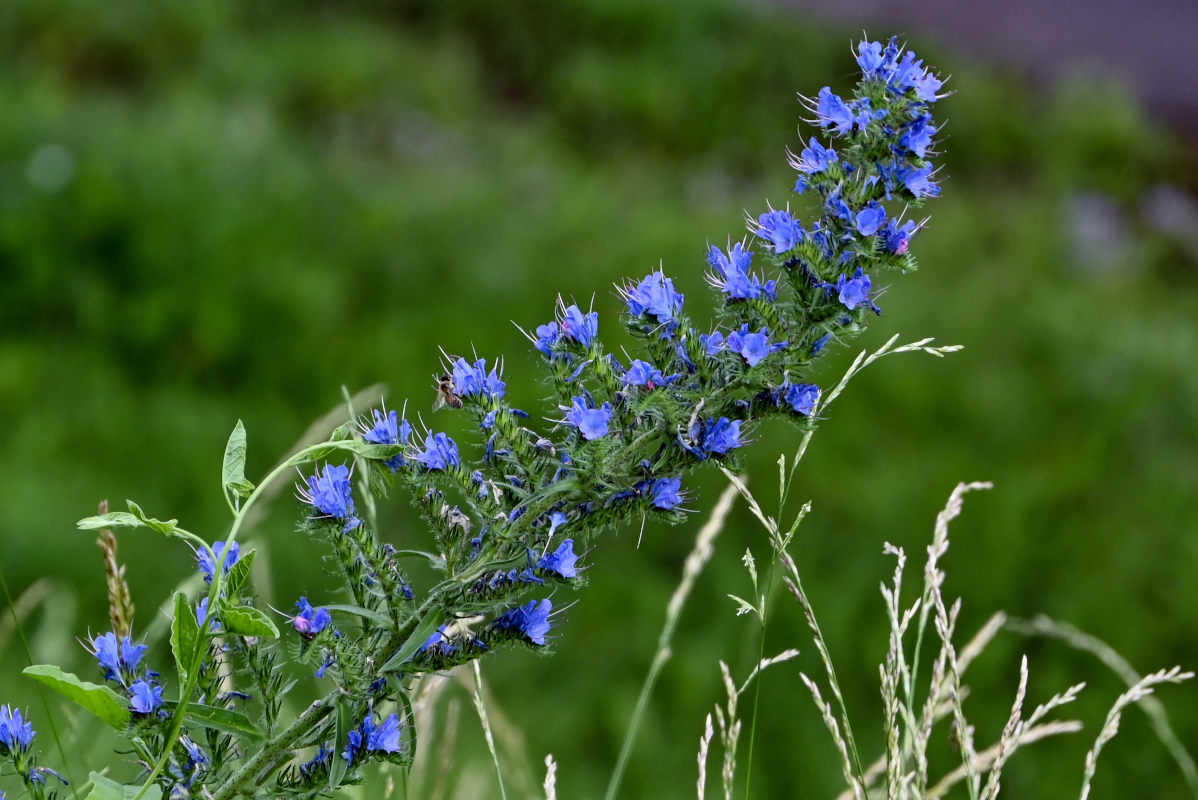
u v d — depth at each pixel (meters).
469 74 18.33
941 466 10.97
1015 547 10.14
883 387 11.81
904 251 2.37
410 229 12.26
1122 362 13.47
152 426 9.41
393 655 2.35
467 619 2.45
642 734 7.86
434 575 7.75
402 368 10.60
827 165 2.38
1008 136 20.72
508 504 2.40
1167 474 11.91
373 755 2.32
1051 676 9.24
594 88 18.98
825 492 10.12
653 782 7.65
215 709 2.31
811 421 2.42
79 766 3.78
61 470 8.73
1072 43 24.42
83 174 11.09
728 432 2.34
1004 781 8.39
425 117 16.62
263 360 10.38
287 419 9.97
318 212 12.12
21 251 10.40
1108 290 16.47
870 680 8.77
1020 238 17.31
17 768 2.45
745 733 8.11
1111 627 9.71
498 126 17.38
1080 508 11.04
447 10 19.64
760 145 19.22
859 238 2.31
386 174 13.96
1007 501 10.66
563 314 2.50
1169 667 9.56
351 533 2.37
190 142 12.55
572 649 8.31
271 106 15.77
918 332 12.76
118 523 2.16
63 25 15.91
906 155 2.34
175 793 2.36
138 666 2.44
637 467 2.38
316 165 13.30
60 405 9.45
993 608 9.71
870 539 9.88
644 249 13.22
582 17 19.98
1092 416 12.56
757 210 16.02
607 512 2.38
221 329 10.34
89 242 10.73
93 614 7.47
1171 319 16.14
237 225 11.30
